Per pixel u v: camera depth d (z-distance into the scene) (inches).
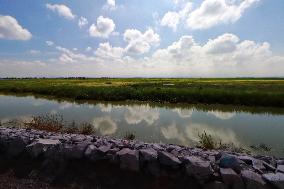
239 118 608.7
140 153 232.8
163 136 422.3
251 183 193.3
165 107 818.2
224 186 197.8
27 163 242.4
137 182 213.9
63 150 245.3
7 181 216.5
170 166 219.3
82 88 1205.1
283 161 240.2
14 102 946.1
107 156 235.6
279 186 187.8
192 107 814.5
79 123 519.2
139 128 484.7
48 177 222.8
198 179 204.7
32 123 459.5
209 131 464.4
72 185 212.4
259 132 455.8
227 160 217.8
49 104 882.8
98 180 217.5
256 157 256.8
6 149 264.4
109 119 582.6
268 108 777.6
